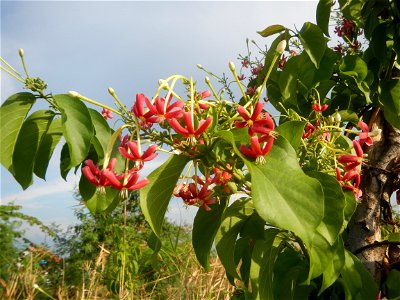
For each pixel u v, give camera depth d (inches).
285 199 60.5
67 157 79.6
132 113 70.6
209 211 81.8
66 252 374.6
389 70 112.0
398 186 111.0
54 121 74.4
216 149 73.3
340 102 120.7
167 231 368.2
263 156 64.6
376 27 110.7
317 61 103.8
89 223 367.2
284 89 110.0
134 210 414.0
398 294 99.3
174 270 267.1
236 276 89.4
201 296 213.6
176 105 64.7
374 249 104.6
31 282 261.9
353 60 111.2
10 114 71.5
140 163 65.1
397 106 105.7
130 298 232.5
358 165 81.0
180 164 69.0
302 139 85.0
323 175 75.3
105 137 74.4
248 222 88.6
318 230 72.4
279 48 69.9
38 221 378.0
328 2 120.6
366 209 107.7
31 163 72.4
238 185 76.7
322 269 76.0
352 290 88.0
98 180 66.2
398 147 109.6
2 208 348.8
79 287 268.2
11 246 326.6
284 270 100.7
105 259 294.0
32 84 71.7
